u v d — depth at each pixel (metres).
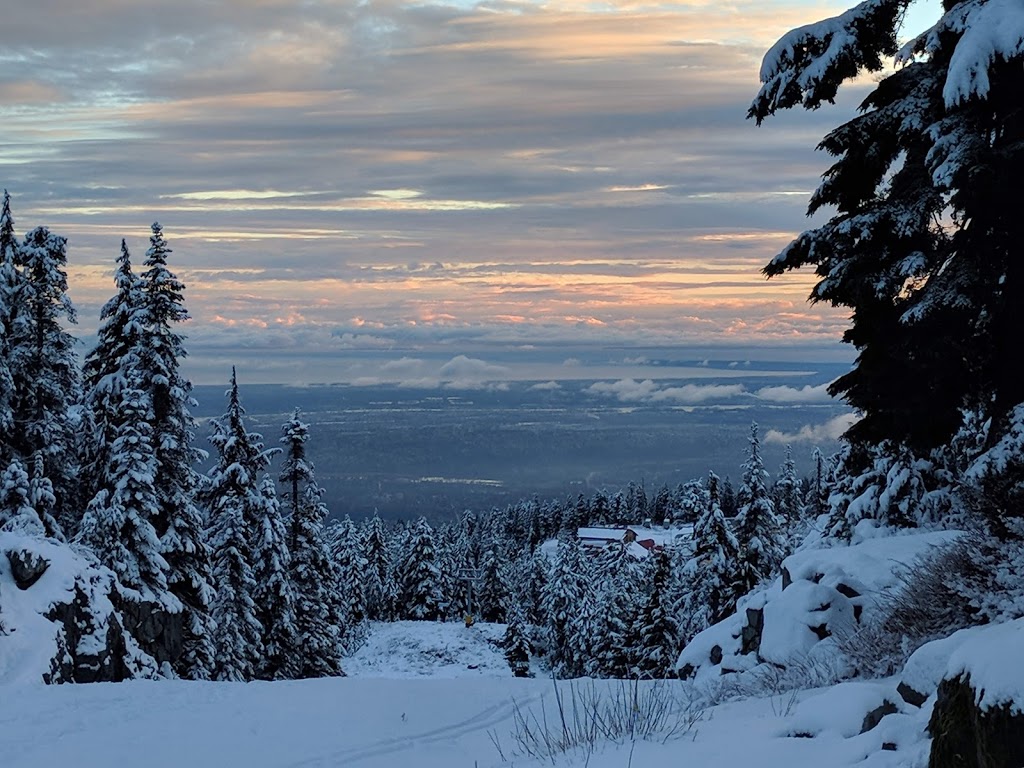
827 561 16.84
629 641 57.81
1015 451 13.23
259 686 15.92
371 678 16.89
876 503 20.00
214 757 11.41
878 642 12.50
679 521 166.88
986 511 11.59
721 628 19.17
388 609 98.81
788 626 15.23
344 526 87.25
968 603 11.01
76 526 32.88
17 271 32.66
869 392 18.75
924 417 17.83
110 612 23.38
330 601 48.00
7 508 29.22
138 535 29.75
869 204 18.17
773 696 12.32
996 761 5.79
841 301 18.59
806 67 17.02
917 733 7.39
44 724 12.72
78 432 32.94
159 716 13.38
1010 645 6.20
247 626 37.28
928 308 15.48
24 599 21.58
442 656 78.19
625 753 9.52
